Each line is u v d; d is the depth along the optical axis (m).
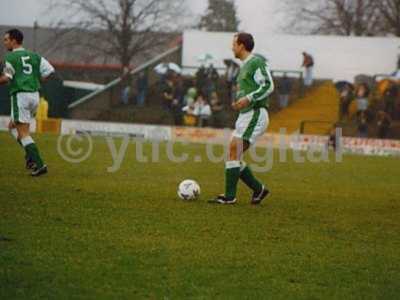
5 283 16.91
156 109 102.06
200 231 23.58
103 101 104.38
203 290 17.08
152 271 18.42
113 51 133.62
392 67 100.94
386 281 18.62
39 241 20.98
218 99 96.50
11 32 35.38
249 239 22.77
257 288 17.47
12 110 35.41
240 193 33.50
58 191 31.05
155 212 26.80
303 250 21.66
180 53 107.44
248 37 29.06
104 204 28.12
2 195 29.12
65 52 139.62
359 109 93.62
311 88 101.38
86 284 17.12
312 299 16.89
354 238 24.00
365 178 46.00
